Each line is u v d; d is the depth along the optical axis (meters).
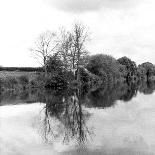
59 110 31.44
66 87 62.25
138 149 15.21
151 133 18.98
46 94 50.59
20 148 16.02
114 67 92.12
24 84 58.38
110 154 14.43
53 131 20.44
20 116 27.16
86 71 74.06
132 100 40.47
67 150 15.41
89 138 17.94
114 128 20.78
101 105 35.00
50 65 62.72
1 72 64.00
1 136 18.95
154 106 33.31
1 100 40.94
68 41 64.44
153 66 134.62
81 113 28.83
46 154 14.78
